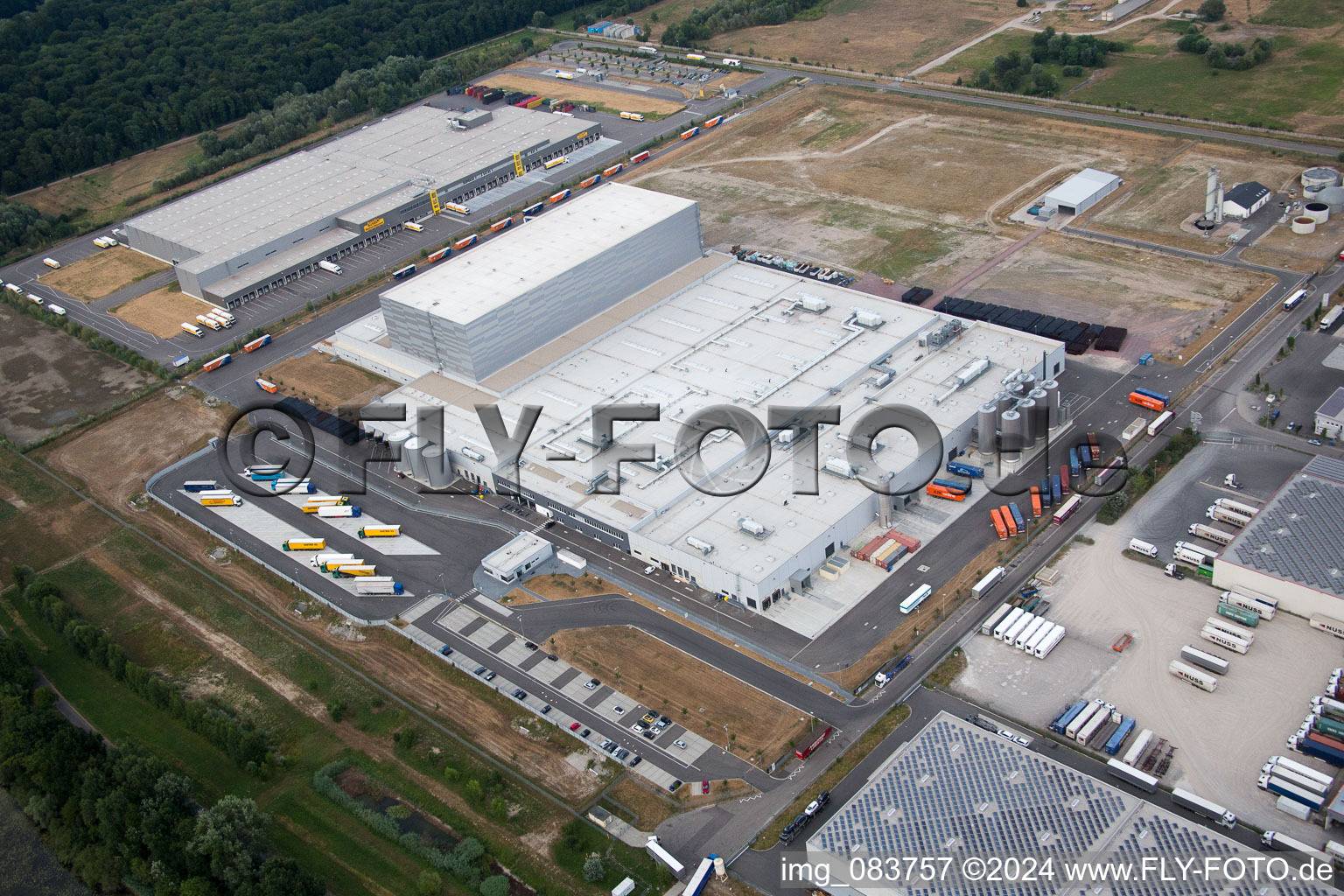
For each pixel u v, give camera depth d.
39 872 164.50
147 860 157.75
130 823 161.38
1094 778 152.88
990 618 184.62
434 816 163.50
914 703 173.00
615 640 191.62
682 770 166.38
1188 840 142.38
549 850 156.25
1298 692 166.62
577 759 170.38
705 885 149.25
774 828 156.12
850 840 147.88
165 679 193.38
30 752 175.88
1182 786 155.25
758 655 185.00
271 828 163.75
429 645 194.75
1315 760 156.38
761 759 166.50
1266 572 179.62
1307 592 175.38
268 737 179.25
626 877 151.12
